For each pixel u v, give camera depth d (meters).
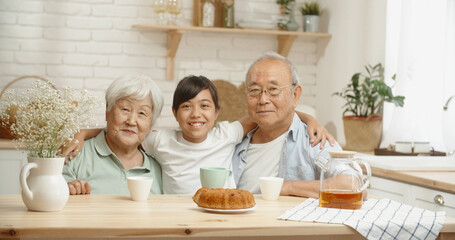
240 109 3.96
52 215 1.39
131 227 1.29
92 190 1.93
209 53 4.07
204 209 1.51
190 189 1.96
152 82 1.94
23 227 1.25
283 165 2.03
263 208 1.57
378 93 3.12
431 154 2.88
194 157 1.97
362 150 3.31
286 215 1.45
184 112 1.93
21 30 3.74
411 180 2.27
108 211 1.46
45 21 3.77
